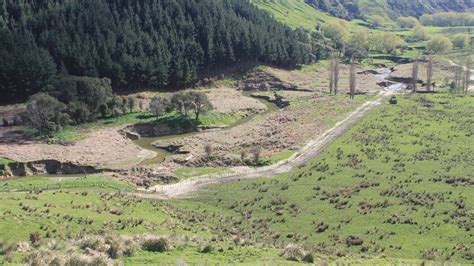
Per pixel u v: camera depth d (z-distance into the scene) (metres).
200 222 63.50
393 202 68.50
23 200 57.25
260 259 38.00
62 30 164.75
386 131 112.75
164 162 97.81
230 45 187.38
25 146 102.75
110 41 164.25
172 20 193.38
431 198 68.69
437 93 165.00
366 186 76.38
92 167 94.56
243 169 92.81
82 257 31.78
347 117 129.88
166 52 169.88
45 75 144.12
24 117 115.12
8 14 172.62
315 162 92.62
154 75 159.75
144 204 68.62
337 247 54.41
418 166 85.44
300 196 74.50
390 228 59.56
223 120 132.75
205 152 102.81
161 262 34.28
